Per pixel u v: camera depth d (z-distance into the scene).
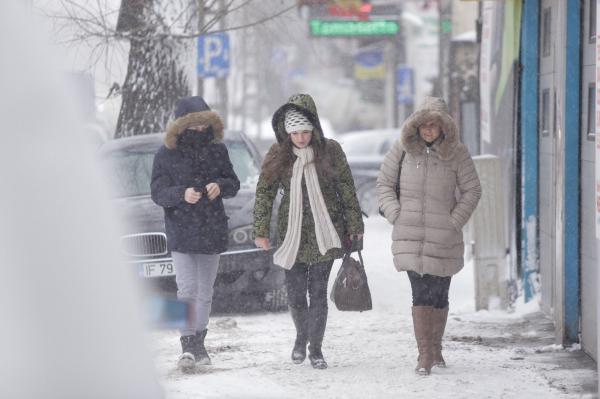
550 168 27.41
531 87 29.69
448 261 20.69
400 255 20.70
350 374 20.45
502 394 18.73
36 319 6.04
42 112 6.21
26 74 6.20
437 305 20.97
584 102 23.06
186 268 21.12
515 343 24.56
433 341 20.92
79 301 6.20
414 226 20.75
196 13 39.34
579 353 23.02
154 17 38.56
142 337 6.59
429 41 110.50
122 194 30.20
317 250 20.98
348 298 21.14
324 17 96.44
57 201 6.20
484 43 36.84
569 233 23.53
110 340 6.31
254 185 30.69
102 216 6.41
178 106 21.69
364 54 133.50
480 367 21.38
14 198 6.07
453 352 23.22
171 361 21.81
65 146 6.28
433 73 110.50
